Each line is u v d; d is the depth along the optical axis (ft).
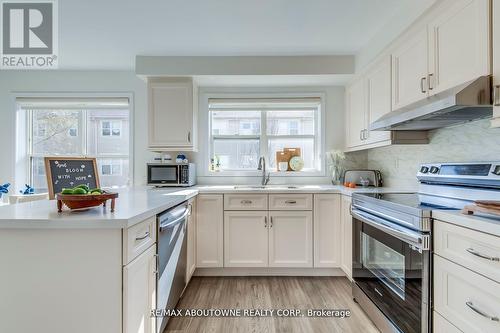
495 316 3.24
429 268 4.32
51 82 10.48
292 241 8.67
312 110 10.97
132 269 3.90
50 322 3.70
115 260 3.68
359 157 10.57
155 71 9.15
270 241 8.67
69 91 10.48
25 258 3.69
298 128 11.01
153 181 9.61
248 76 9.35
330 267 8.71
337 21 7.06
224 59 9.18
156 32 7.61
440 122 5.84
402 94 6.46
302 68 9.16
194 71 9.16
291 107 10.80
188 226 7.60
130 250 3.85
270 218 8.66
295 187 9.27
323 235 8.64
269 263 8.64
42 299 3.69
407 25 6.03
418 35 5.81
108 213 4.03
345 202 8.19
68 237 3.68
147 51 8.84
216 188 9.05
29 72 10.46
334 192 8.63
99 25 7.22
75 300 3.68
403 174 8.32
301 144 10.99
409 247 4.69
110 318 3.68
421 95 5.70
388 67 7.06
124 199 5.91
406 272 4.81
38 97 10.43
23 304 3.71
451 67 4.85
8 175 10.40
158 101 9.56
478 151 5.63
